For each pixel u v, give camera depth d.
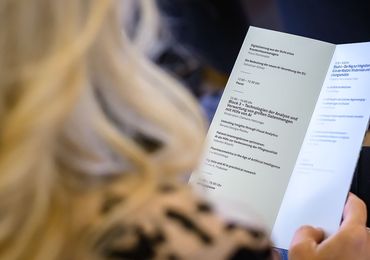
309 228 0.98
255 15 1.81
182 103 0.57
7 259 0.45
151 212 0.51
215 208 0.55
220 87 1.67
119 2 0.51
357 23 1.73
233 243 0.53
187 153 0.55
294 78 1.13
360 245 0.93
